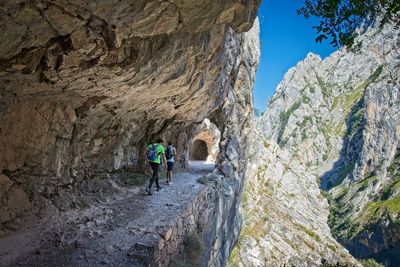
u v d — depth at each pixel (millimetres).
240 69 24719
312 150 151375
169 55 7297
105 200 10055
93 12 4602
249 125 27078
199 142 34438
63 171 8602
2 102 5996
